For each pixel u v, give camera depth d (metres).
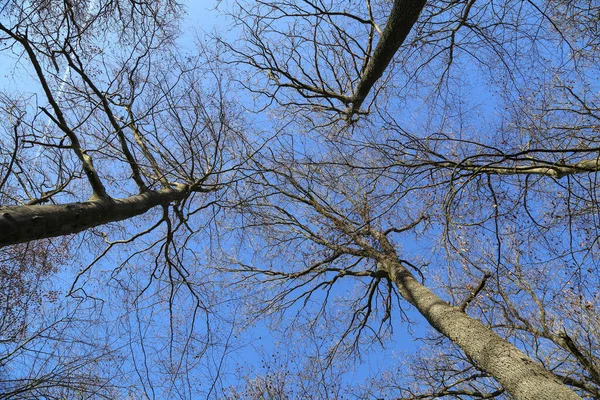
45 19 4.49
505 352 4.29
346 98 7.79
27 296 5.38
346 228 6.38
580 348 5.36
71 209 3.55
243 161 6.04
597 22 5.21
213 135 5.63
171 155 5.83
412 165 4.77
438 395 6.67
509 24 5.81
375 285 7.93
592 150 3.65
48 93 3.77
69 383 4.95
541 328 5.93
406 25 5.64
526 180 4.45
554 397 3.58
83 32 4.60
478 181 4.79
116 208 4.14
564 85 4.98
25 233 3.03
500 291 4.87
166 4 5.43
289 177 6.43
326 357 7.80
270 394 7.11
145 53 5.27
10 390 4.84
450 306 5.47
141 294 6.20
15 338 5.21
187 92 5.79
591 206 4.57
